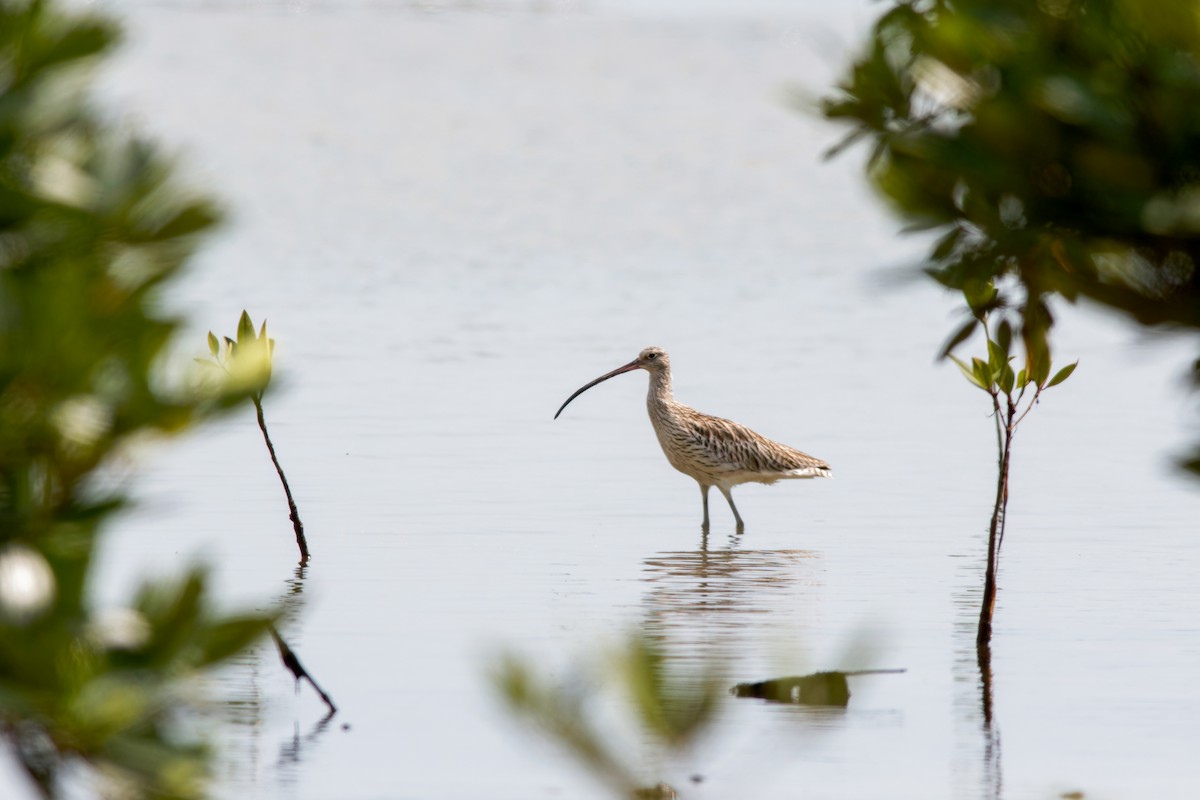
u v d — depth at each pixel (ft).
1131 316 14.11
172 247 13.78
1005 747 38.37
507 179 206.59
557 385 93.97
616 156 231.09
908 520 65.00
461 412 86.17
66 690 12.85
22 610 13.26
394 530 62.08
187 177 13.91
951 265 16.35
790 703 39.11
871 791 35.53
